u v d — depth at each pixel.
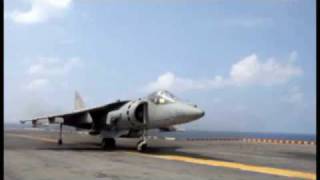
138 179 11.66
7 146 27.78
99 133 28.22
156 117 23.17
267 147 32.19
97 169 14.08
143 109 23.95
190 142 40.59
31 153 21.22
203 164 16.45
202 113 21.58
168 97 23.14
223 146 32.59
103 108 26.73
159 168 14.60
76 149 25.45
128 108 24.34
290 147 32.38
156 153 22.83
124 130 25.78
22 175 12.24
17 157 18.42
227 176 12.62
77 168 14.33
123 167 14.80
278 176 12.98
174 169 14.34
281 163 17.67
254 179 12.11
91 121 28.08
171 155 21.33
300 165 16.89
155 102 23.42
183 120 22.16
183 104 22.31
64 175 12.36
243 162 17.78
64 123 30.23
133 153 22.55
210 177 12.31
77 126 30.36
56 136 54.53
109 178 11.80
